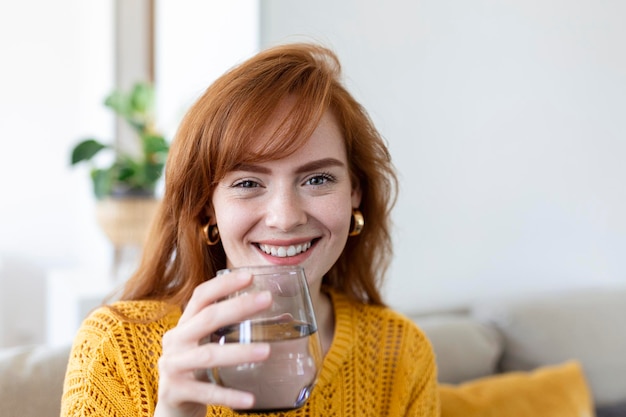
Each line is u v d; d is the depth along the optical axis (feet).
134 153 9.42
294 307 1.99
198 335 1.95
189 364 1.91
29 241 10.02
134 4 9.54
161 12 9.30
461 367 4.86
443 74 6.24
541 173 6.69
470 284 6.47
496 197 6.55
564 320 5.44
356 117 3.14
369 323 3.47
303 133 2.68
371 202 3.44
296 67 2.83
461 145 6.35
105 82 9.34
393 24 5.98
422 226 6.20
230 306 1.92
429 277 6.26
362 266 3.58
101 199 7.16
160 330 2.98
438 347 4.84
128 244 7.22
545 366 5.28
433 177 6.22
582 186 6.85
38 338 10.14
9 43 9.75
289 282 2.00
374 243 3.54
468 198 6.41
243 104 2.70
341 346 3.28
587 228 6.89
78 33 10.10
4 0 9.66
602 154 6.91
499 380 4.50
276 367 1.94
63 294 6.66
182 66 8.54
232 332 1.95
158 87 9.55
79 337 2.90
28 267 10.02
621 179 7.00
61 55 10.03
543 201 6.72
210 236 3.10
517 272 6.66
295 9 5.67
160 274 3.26
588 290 5.96
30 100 9.91
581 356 5.38
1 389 3.08
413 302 6.19
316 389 3.13
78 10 10.05
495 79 6.50
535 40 6.61
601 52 6.83
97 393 2.74
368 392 3.33
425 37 6.15
